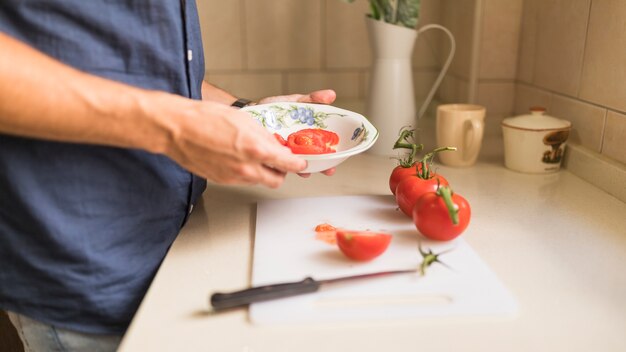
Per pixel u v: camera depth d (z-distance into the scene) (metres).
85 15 0.62
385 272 0.60
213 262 0.66
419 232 0.70
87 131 0.54
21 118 0.51
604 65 0.91
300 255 0.65
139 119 0.55
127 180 0.67
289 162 0.63
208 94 0.96
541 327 0.52
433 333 0.51
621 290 0.59
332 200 0.83
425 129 1.33
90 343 0.70
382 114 1.08
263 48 1.47
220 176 0.63
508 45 1.24
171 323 0.54
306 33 1.46
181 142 0.58
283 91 1.50
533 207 0.82
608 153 0.91
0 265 0.65
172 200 0.72
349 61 1.49
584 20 0.96
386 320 0.53
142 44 0.66
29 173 0.62
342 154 0.71
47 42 0.61
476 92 1.27
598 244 0.70
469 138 1.00
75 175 0.64
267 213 0.78
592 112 0.95
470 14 1.25
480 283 0.58
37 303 0.67
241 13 1.44
